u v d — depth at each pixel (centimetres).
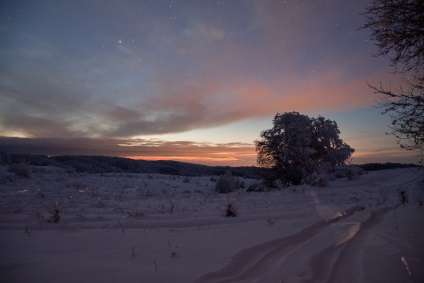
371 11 571
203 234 674
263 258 514
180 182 3578
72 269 407
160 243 582
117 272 401
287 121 2625
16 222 840
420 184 2005
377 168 4478
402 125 565
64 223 811
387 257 482
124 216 945
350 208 1093
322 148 2822
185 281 376
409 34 548
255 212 1032
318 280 420
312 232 732
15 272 390
